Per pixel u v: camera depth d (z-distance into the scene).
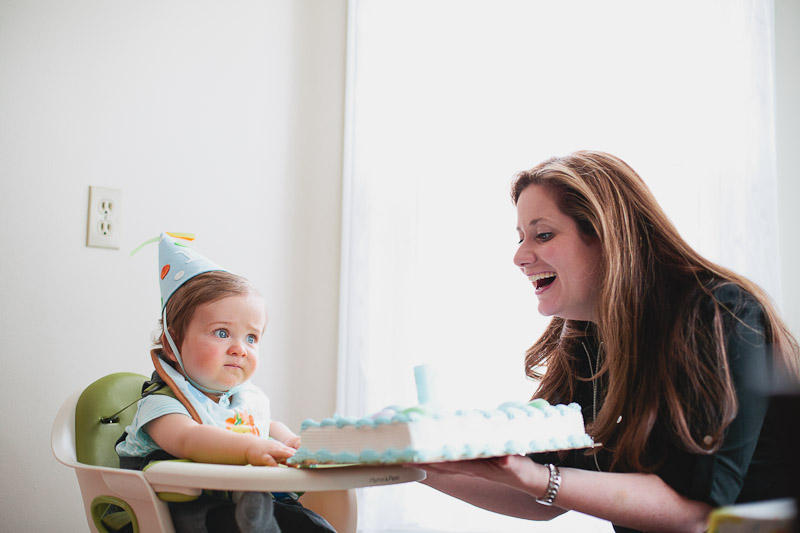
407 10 1.96
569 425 1.01
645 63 1.96
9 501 1.38
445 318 1.90
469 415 0.89
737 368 1.03
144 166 1.61
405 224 1.90
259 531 1.00
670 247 1.16
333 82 1.94
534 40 1.98
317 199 1.89
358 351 1.84
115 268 1.54
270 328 1.79
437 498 1.82
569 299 1.21
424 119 1.94
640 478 1.01
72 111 1.51
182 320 1.21
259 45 1.83
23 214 1.44
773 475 1.04
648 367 1.10
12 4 1.46
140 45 1.62
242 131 1.78
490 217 1.93
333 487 0.91
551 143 1.95
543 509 1.27
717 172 1.89
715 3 1.93
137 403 1.30
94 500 1.09
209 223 1.70
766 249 1.84
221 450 1.04
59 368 1.46
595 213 1.15
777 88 2.01
